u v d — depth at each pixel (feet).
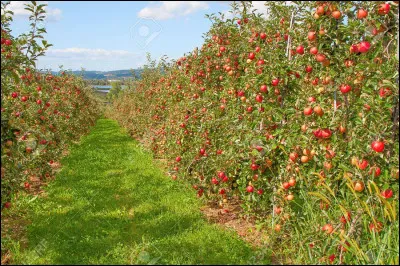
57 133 33.32
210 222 20.04
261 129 18.12
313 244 14.79
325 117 15.56
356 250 13.58
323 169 15.79
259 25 21.45
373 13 14.58
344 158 15.07
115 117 101.04
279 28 20.15
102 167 33.19
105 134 65.31
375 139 13.83
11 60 16.30
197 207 22.13
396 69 14.49
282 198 17.19
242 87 21.81
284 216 16.47
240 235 18.24
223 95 24.31
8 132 15.72
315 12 15.38
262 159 17.56
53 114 34.65
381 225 14.05
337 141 15.16
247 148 18.43
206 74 27.66
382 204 14.23
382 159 14.07
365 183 14.26
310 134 15.81
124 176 29.71
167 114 37.73
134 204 22.93
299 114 16.48
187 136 27.02
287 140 16.16
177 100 33.88
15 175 16.88
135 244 16.61
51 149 29.17
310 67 16.90
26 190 22.29
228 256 15.46
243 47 23.27
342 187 15.65
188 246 16.47
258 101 17.72
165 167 33.24
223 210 22.04
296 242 15.65
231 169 19.74
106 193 24.99
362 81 14.71
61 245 16.55
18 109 21.94
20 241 17.40
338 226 14.48
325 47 15.43
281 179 17.24
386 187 13.70
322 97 16.11
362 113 14.23
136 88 66.39
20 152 17.37
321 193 15.49
